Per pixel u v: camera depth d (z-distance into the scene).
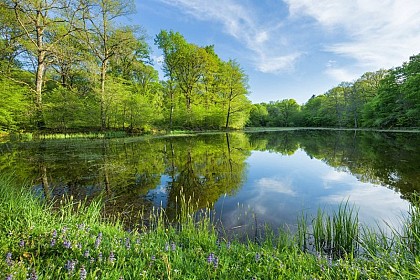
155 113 30.94
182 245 3.32
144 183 7.83
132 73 36.38
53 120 23.39
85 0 21.25
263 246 3.49
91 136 23.03
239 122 44.34
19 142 17.95
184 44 38.09
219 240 3.95
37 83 21.11
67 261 2.45
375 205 5.77
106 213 5.30
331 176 8.84
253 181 8.23
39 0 19.67
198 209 5.62
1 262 2.25
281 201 6.17
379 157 12.18
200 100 40.69
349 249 3.61
